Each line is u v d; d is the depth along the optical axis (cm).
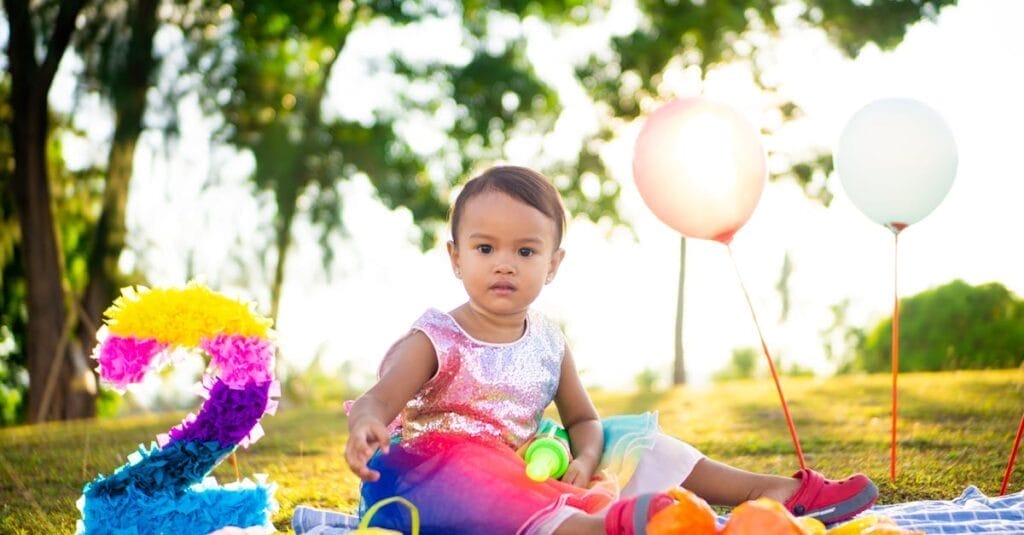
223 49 1187
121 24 1117
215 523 275
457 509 248
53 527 325
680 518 214
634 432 286
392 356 273
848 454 432
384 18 1294
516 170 287
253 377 270
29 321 1083
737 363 1196
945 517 290
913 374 836
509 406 277
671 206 368
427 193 1318
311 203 1275
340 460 473
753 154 364
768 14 1186
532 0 1255
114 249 1141
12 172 1122
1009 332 913
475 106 1295
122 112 1123
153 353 264
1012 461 344
